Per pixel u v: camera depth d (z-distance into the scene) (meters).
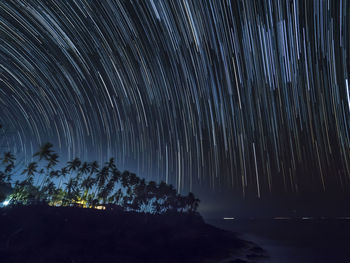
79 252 31.95
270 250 56.00
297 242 72.69
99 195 80.88
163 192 96.12
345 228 136.75
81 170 77.56
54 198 74.25
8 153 66.56
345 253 54.41
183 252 41.53
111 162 83.94
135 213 75.50
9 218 38.56
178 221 79.38
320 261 45.50
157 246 42.84
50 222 40.72
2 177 65.25
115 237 42.69
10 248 29.44
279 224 179.38
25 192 63.38
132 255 35.31
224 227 127.38
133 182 91.12
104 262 30.28
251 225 160.75
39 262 26.92
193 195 99.38
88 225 45.41
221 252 45.59
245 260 41.59
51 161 66.94
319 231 115.50
